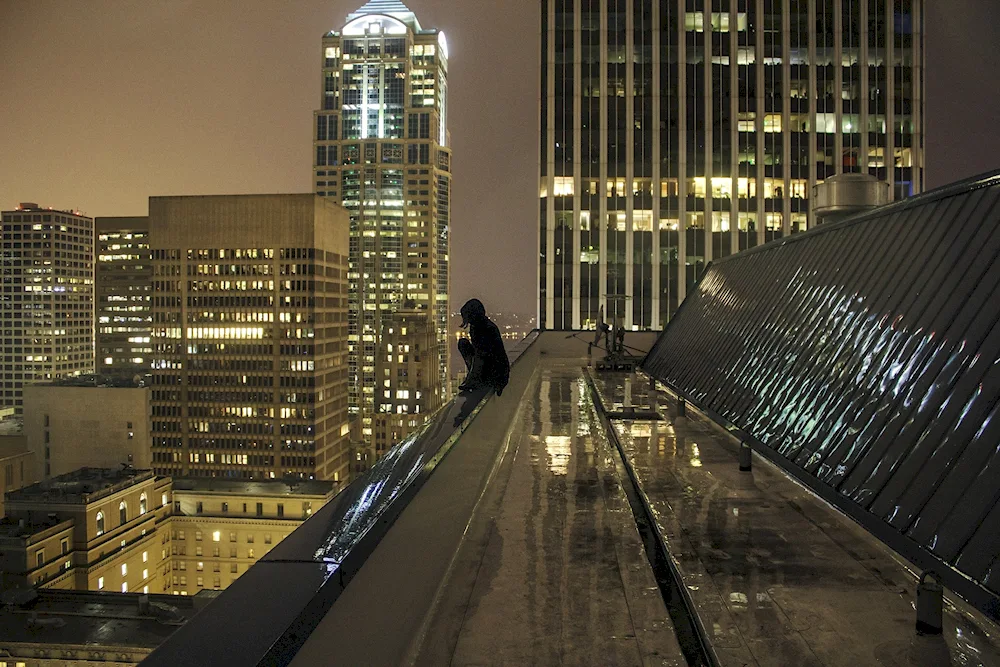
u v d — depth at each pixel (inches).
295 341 5733.3
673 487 387.9
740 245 2751.0
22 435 4434.1
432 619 210.4
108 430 4638.3
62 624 1509.6
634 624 211.8
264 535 3715.6
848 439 343.9
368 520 137.1
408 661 169.5
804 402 425.4
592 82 2758.4
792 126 2790.4
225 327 5757.9
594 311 2746.1
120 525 3129.9
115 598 1657.2
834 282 493.4
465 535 293.6
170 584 3629.4
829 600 235.3
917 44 2802.7
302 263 5713.6
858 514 291.7
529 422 614.2
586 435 547.5
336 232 6264.8
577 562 264.2
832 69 2802.7
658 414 620.7
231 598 93.5
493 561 263.7
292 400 5748.0
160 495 3580.2
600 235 2748.5
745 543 294.2
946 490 251.1
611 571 255.6
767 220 2760.8
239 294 5753.0
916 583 249.6
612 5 2760.8
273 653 74.8
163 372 5787.4
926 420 291.3
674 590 237.9
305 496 3737.7
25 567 2583.7
